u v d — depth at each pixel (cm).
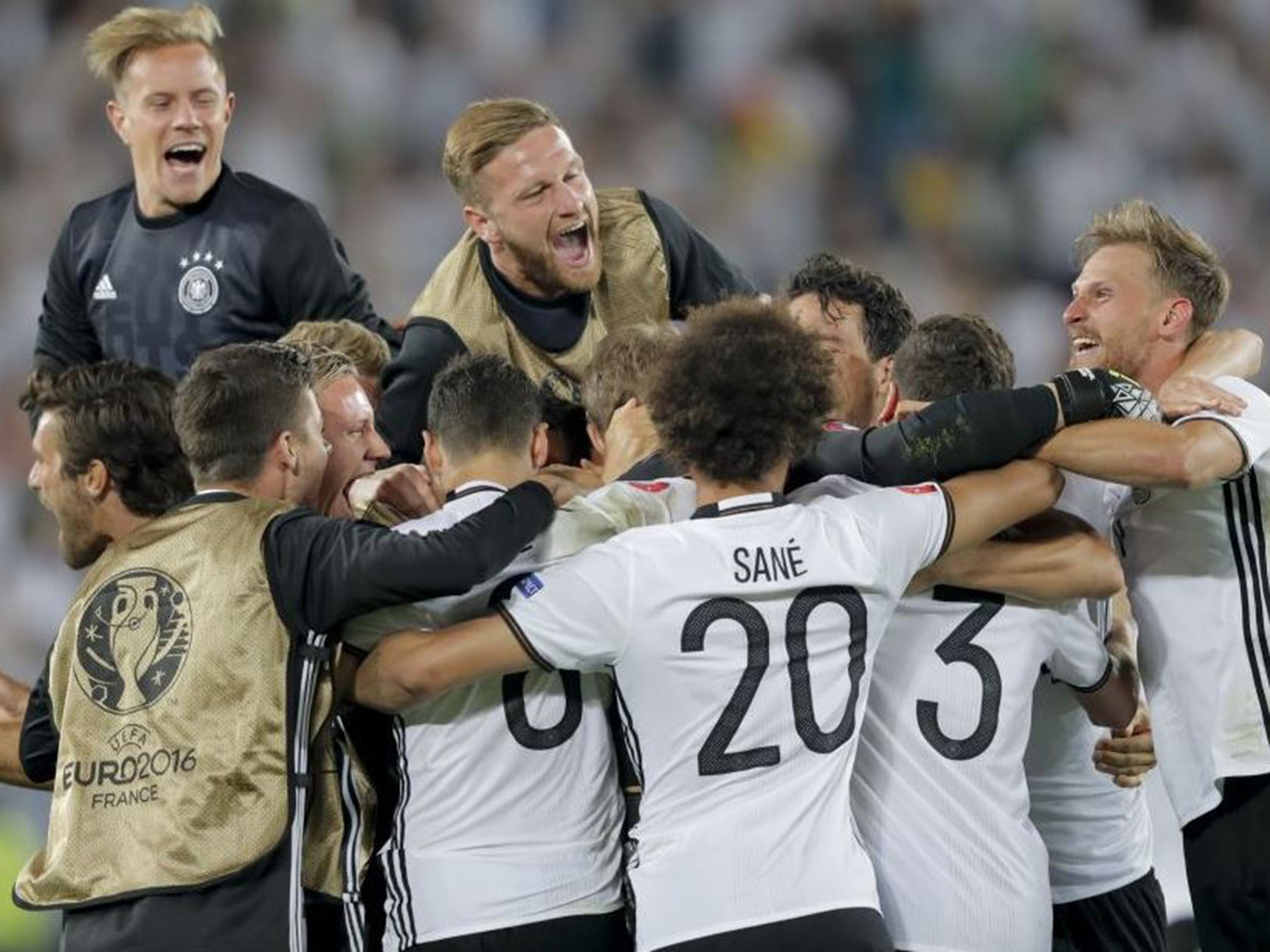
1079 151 6250
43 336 2080
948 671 1479
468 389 1479
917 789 1472
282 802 1402
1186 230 1616
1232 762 1536
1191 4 6575
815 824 1362
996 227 6094
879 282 1661
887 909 1461
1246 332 1622
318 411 1519
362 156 5656
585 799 1441
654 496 1472
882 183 6131
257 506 1454
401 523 1512
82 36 5581
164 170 1964
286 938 1401
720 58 6159
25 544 4416
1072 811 1677
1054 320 5972
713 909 1342
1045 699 1638
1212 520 1545
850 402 1642
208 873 1394
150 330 1998
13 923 2958
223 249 1970
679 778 1363
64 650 1466
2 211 5272
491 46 5969
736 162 6059
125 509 1547
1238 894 1558
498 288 1845
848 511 1395
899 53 6278
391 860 1438
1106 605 1636
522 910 1411
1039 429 1438
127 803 1421
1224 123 6462
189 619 1429
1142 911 1719
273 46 5672
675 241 1925
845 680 1379
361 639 1434
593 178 5966
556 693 1434
